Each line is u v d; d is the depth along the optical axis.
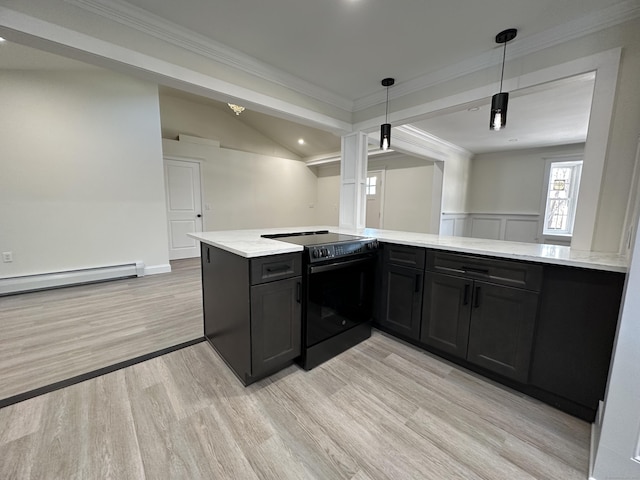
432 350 2.09
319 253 1.82
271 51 2.25
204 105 5.66
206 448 1.25
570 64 1.82
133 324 2.47
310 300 1.81
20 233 3.19
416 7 1.73
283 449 1.25
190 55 2.08
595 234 1.75
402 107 2.87
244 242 1.84
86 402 1.51
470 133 4.53
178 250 5.41
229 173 6.01
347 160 3.48
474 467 1.18
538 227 5.59
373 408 1.52
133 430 1.33
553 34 1.87
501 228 6.05
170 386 1.66
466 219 6.41
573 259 1.44
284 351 1.75
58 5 1.58
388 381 1.75
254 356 1.61
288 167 7.15
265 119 5.95
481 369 1.84
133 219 3.91
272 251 1.59
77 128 3.41
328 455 1.23
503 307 1.67
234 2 1.72
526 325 1.59
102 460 1.17
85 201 3.54
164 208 4.17
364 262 2.18
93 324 2.46
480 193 6.32
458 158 5.75
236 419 1.42
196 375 1.77
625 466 1.05
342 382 1.74
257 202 6.57
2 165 3.05
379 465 1.18
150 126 3.92
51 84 3.22
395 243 2.18
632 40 1.61
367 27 1.94
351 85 2.84
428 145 4.84
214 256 1.96
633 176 1.55
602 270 1.35
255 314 1.58
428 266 2.00
